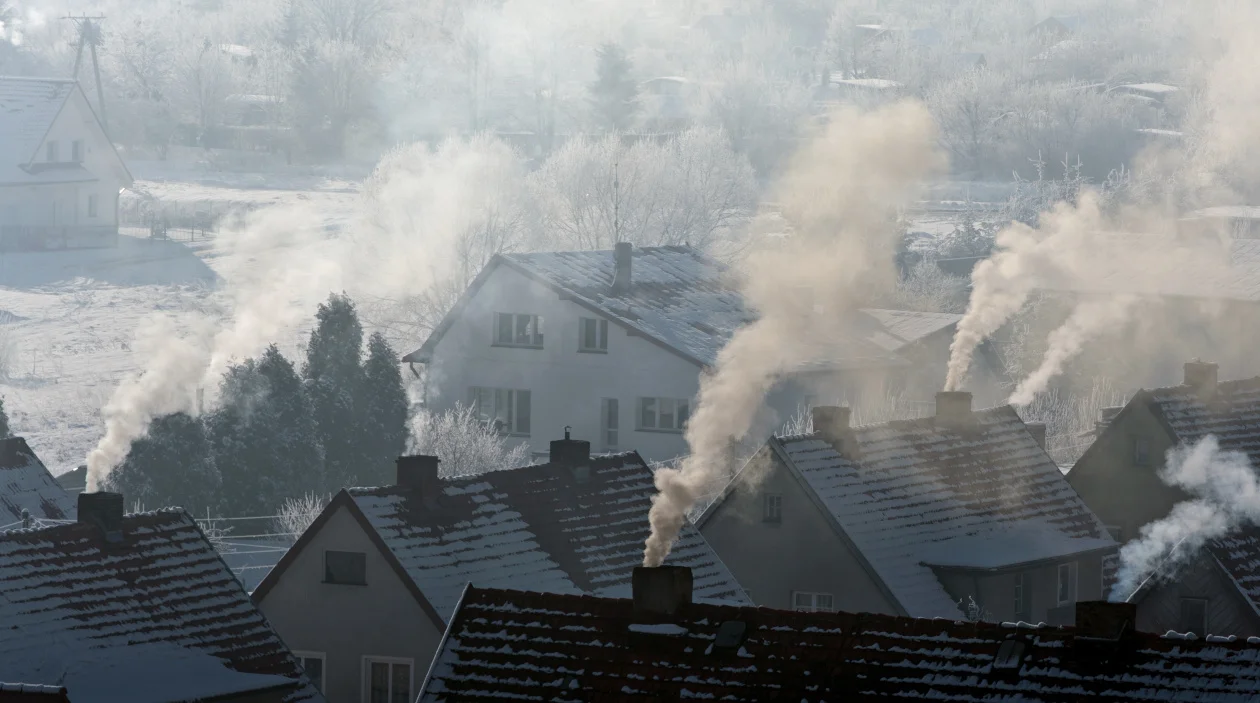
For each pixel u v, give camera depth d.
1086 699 26.69
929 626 28.61
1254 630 47.72
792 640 29.09
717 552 56.97
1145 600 48.97
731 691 28.58
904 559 54.88
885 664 28.23
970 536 56.84
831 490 55.56
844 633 28.91
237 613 43.69
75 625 40.72
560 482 53.00
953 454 60.03
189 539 44.81
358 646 47.97
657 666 29.45
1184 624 48.53
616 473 54.81
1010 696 27.12
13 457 59.09
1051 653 27.58
